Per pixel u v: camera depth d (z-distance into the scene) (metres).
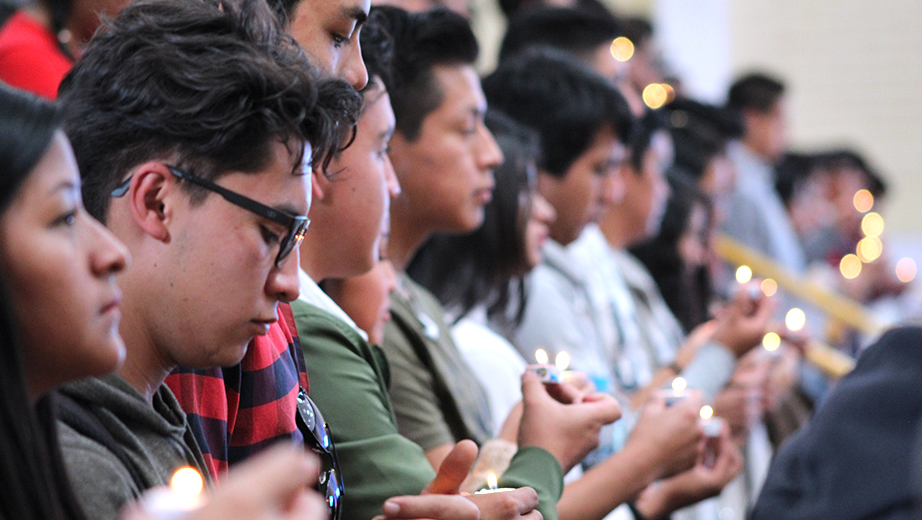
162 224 2.12
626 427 4.82
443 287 4.71
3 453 1.58
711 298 7.70
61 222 1.67
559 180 5.32
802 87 16.58
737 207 9.95
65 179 1.68
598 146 5.32
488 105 5.44
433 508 2.37
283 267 2.20
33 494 1.62
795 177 12.07
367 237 3.04
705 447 4.52
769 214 10.10
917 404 3.08
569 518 3.44
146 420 2.12
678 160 7.88
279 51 2.24
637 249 7.36
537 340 4.96
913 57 16.45
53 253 1.65
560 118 5.24
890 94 16.53
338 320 3.00
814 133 16.58
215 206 2.11
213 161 2.10
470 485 3.22
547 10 6.80
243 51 2.15
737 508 6.57
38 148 1.63
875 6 16.52
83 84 2.21
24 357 1.68
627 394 5.62
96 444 1.98
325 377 2.90
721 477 4.50
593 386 3.70
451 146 4.00
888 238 16.53
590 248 5.86
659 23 14.83
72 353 1.69
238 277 2.13
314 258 3.05
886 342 3.27
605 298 5.73
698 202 7.42
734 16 16.52
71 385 2.02
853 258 11.28
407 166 4.00
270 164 2.13
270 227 2.15
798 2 16.58
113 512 1.91
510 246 4.66
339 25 2.78
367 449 2.84
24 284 1.63
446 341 4.03
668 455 3.66
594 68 6.60
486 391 4.28
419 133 3.99
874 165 16.61
